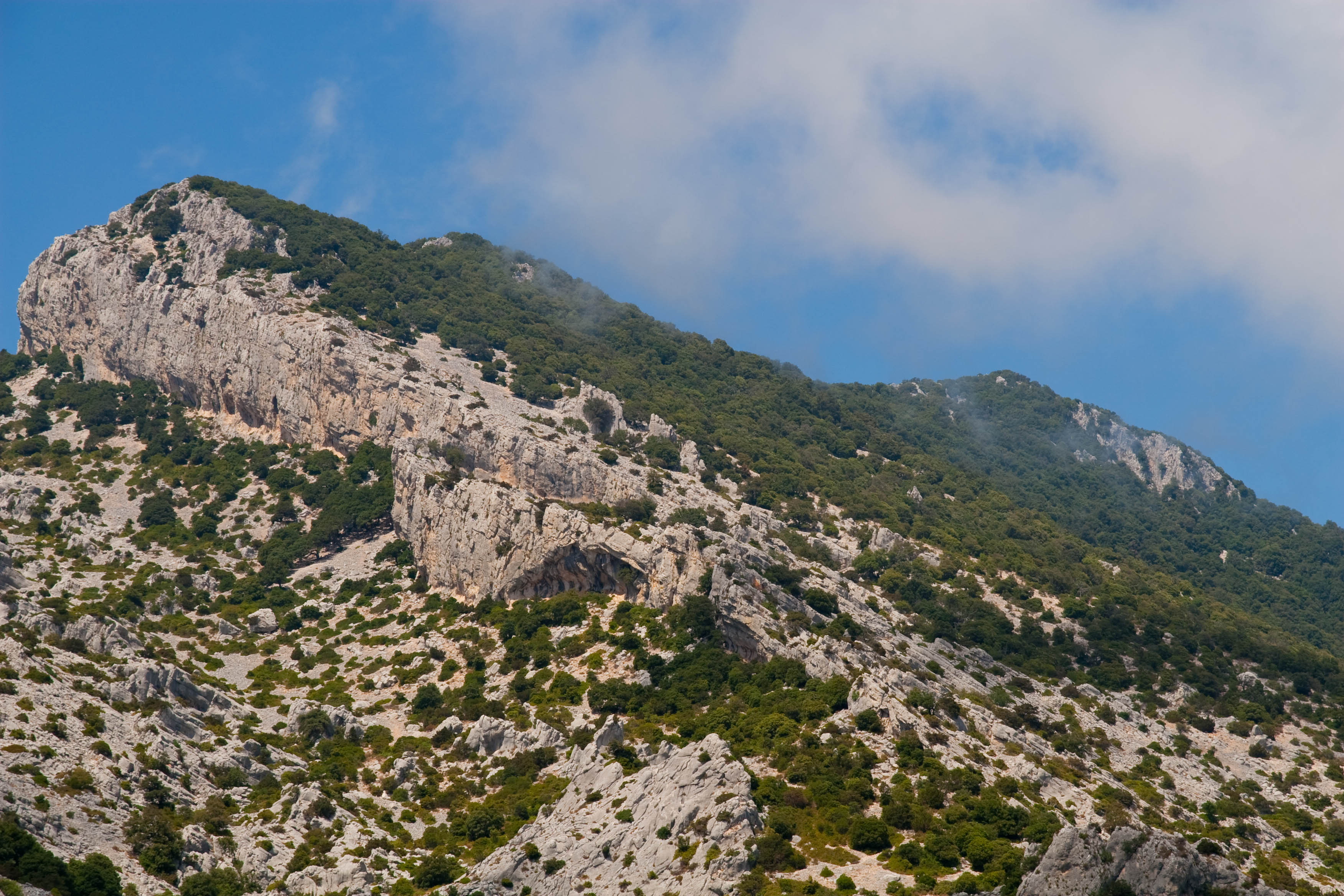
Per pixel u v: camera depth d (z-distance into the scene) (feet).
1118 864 386.93
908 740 520.01
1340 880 495.82
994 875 410.31
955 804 470.80
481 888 437.17
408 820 520.01
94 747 488.44
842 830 454.81
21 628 565.94
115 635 591.78
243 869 457.27
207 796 499.92
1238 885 384.27
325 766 548.72
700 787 463.01
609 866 444.55
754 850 431.02
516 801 519.60
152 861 439.63
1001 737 565.53
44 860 408.67
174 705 554.05
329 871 459.32
